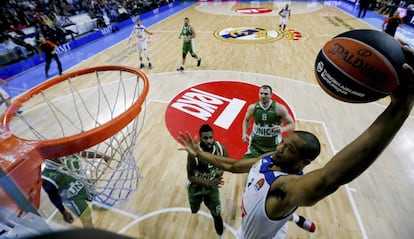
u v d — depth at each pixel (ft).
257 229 4.23
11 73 23.16
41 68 24.84
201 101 17.75
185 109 16.74
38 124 15.10
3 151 4.39
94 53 28.89
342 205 10.03
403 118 2.49
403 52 2.97
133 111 6.59
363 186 10.85
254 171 4.43
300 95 18.44
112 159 8.36
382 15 44.34
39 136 11.48
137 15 45.52
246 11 52.03
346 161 2.63
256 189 4.04
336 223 9.33
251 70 23.03
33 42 28.60
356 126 14.90
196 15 49.37
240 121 15.43
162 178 11.30
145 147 13.30
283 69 23.17
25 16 30.07
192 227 9.16
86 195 7.96
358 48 3.34
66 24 32.96
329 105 17.11
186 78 21.58
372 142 2.53
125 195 9.96
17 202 3.30
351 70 3.40
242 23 41.63
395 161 12.19
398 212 9.71
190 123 15.33
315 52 27.61
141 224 9.25
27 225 3.18
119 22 41.22
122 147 8.63
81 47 31.24
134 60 26.25
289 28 37.65
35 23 29.19
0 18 27.48
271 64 24.43
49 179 6.58
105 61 26.27
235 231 9.02
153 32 36.94
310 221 8.86
